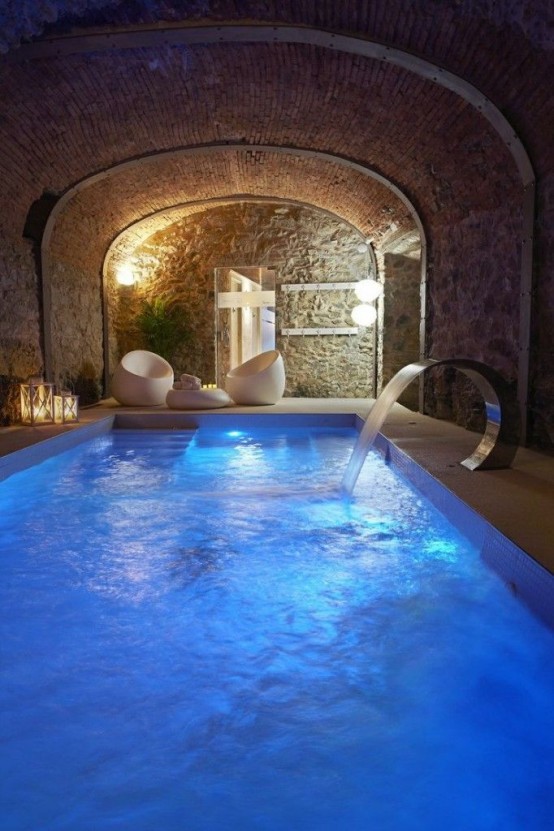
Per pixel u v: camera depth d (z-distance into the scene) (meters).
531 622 2.37
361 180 8.12
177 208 9.76
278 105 6.38
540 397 5.05
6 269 6.65
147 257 10.70
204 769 1.59
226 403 8.53
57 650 2.23
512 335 5.52
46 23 4.51
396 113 5.93
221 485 4.77
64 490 4.61
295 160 8.11
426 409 7.66
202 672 2.09
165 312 10.69
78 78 5.35
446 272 7.10
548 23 3.77
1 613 2.54
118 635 2.36
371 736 1.74
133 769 1.60
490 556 2.83
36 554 3.24
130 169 7.86
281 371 8.96
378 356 10.05
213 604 2.63
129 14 4.52
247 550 3.29
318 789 1.53
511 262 5.51
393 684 2.02
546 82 4.26
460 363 4.09
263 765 1.61
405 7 4.33
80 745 1.69
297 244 10.39
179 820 1.41
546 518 2.95
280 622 2.47
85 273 9.25
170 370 9.07
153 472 5.25
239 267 10.55
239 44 5.09
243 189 9.53
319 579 2.90
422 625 2.44
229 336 11.20
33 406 6.42
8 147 5.83
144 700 1.92
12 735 1.73
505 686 2.01
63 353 8.35
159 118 6.52
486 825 1.41
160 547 3.35
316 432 7.41
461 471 4.12
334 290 10.38
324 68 5.51
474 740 1.73
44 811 1.44
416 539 3.47
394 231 8.76
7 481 4.61
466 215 6.47
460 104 5.21
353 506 4.15
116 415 7.68
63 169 6.86
